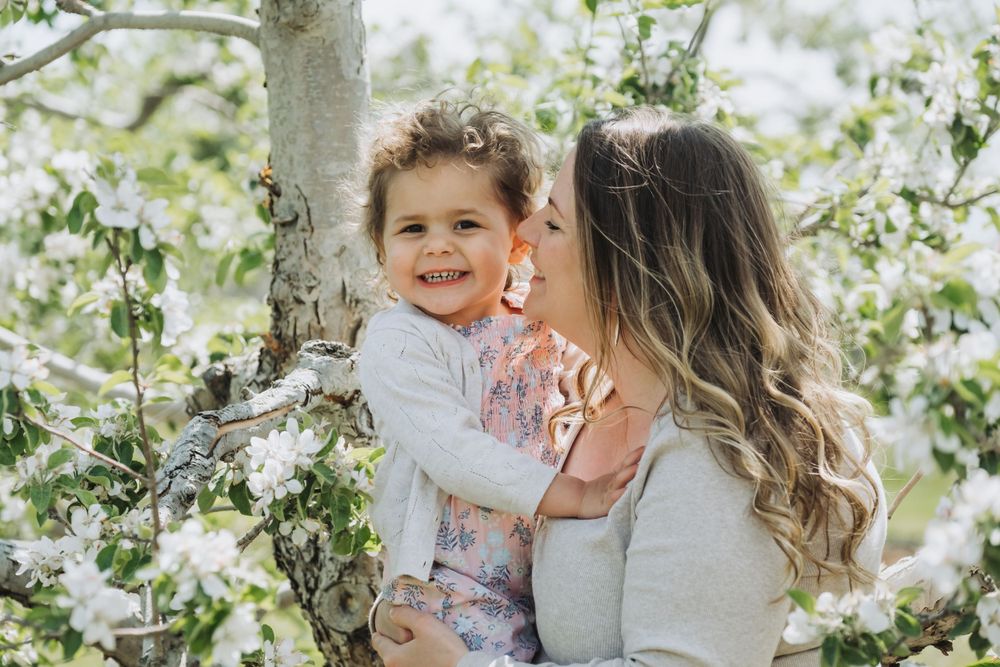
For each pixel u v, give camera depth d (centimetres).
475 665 150
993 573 129
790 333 151
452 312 172
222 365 248
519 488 151
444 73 481
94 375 296
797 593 129
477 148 173
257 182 316
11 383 153
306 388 193
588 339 161
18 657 157
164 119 620
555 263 156
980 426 131
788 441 140
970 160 242
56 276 313
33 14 261
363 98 228
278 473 164
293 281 226
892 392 180
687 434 139
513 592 164
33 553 160
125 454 182
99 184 131
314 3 219
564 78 298
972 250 131
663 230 148
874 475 153
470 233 173
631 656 135
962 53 252
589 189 152
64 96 571
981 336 128
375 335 171
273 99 227
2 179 203
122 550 145
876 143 270
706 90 280
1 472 204
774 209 190
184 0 422
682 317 146
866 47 279
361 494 171
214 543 130
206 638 128
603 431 166
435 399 161
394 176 174
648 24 275
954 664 398
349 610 224
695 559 133
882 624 128
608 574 144
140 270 153
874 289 202
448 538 162
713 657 131
